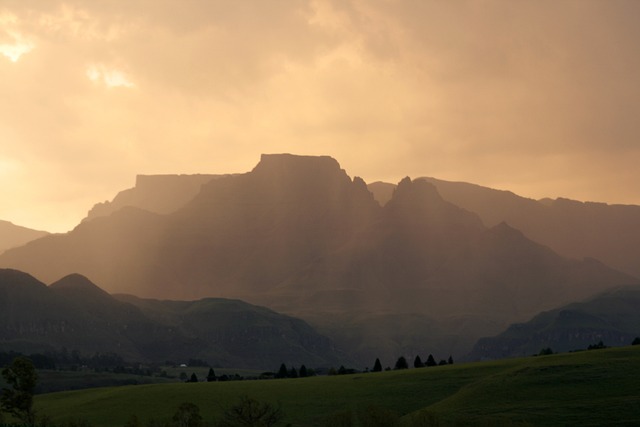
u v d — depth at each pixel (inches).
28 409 7032.5
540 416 6092.5
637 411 5930.1
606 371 6943.9
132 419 6515.8
